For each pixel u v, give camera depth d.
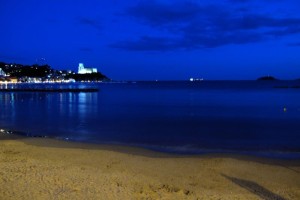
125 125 30.50
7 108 51.69
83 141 21.31
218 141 21.88
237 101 69.06
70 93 113.06
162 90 146.38
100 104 61.25
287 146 20.11
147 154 16.89
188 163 14.45
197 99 76.94
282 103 62.53
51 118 36.78
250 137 23.73
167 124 31.36
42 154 15.79
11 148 17.16
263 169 13.66
